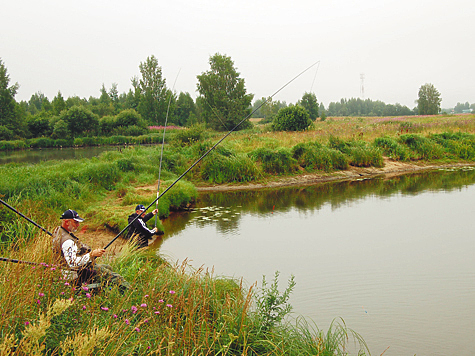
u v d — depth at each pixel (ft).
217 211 39.50
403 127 93.56
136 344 9.75
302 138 79.56
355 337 15.08
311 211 38.40
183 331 11.11
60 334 9.51
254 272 21.89
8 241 21.07
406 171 68.54
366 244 27.20
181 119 286.66
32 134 183.73
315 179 61.05
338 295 18.84
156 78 228.84
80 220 13.62
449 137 83.30
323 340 13.38
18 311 9.58
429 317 16.75
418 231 30.30
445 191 47.57
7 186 33.73
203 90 191.42
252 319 13.34
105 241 27.02
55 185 38.63
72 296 10.19
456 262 23.43
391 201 42.27
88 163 55.01
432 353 14.01
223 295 15.40
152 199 37.17
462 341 14.85
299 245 27.12
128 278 15.62
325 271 22.09
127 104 307.78
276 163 61.67
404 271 22.00
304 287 19.77
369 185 54.39
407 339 14.89
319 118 229.04
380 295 18.67
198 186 56.29
